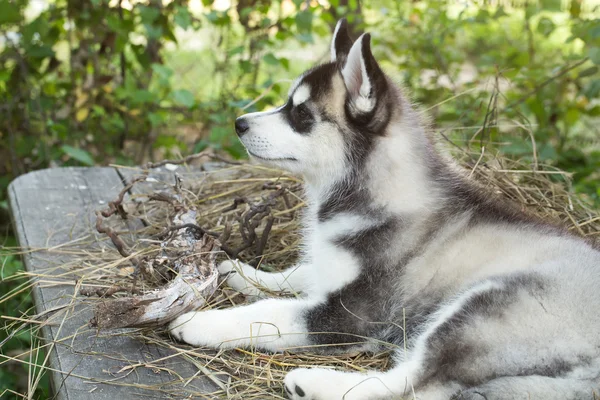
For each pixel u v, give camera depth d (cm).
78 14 194
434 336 115
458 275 123
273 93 196
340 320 125
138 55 192
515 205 133
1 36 205
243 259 141
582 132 238
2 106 192
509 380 110
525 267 120
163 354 122
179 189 142
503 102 200
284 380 116
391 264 126
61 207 154
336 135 129
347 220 128
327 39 256
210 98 204
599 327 113
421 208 127
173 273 130
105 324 120
